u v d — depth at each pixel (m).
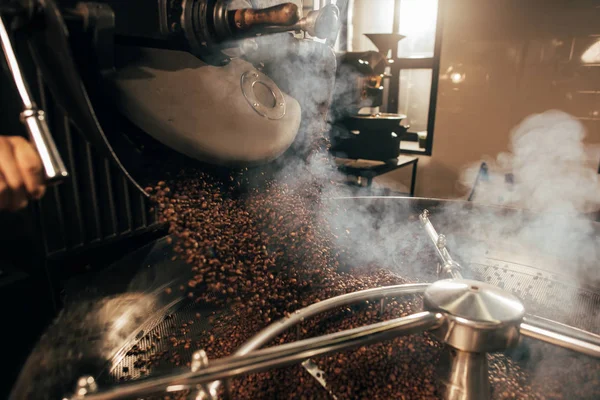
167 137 0.79
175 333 1.06
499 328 0.69
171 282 1.21
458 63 4.02
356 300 0.88
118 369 0.93
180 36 0.93
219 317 1.13
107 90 0.75
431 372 0.90
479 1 3.80
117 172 1.33
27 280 1.14
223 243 0.97
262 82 1.05
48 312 1.18
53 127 1.15
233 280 0.94
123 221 1.38
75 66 0.62
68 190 1.21
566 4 3.45
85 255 1.25
